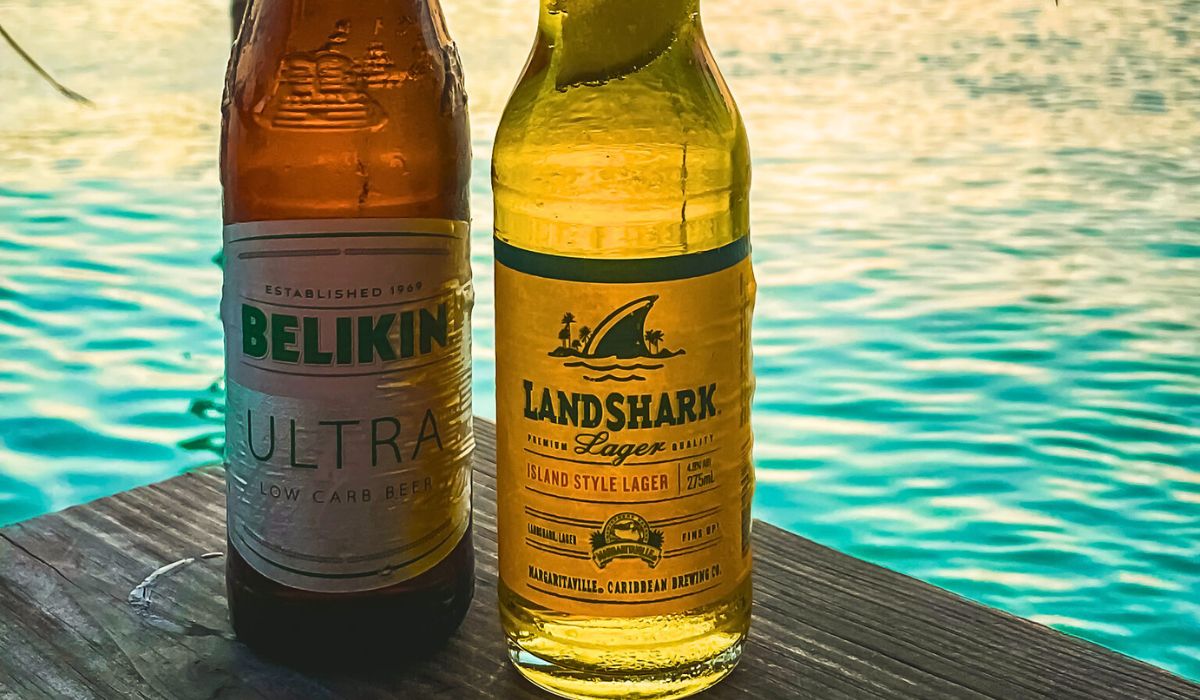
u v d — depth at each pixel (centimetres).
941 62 669
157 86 592
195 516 79
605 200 60
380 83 65
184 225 433
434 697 61
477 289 338
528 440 58
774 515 290
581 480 57
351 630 63
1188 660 243
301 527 60
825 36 725
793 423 330
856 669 63
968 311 387
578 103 61
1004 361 359
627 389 56
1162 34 708
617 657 59
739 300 59
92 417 317
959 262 422
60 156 499
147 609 69
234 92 66
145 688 62
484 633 67
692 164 61
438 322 61
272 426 60
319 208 65
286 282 58
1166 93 604
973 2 802
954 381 348
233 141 65
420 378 61
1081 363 357
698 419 57
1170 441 320
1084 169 508
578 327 56
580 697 60
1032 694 61
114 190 463
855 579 72
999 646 65
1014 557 275
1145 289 401
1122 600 261
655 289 56
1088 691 61
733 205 62
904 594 71
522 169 60
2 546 75
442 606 64
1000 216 461
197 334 359
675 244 61
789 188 493
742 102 604
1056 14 758
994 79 635
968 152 532
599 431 56
